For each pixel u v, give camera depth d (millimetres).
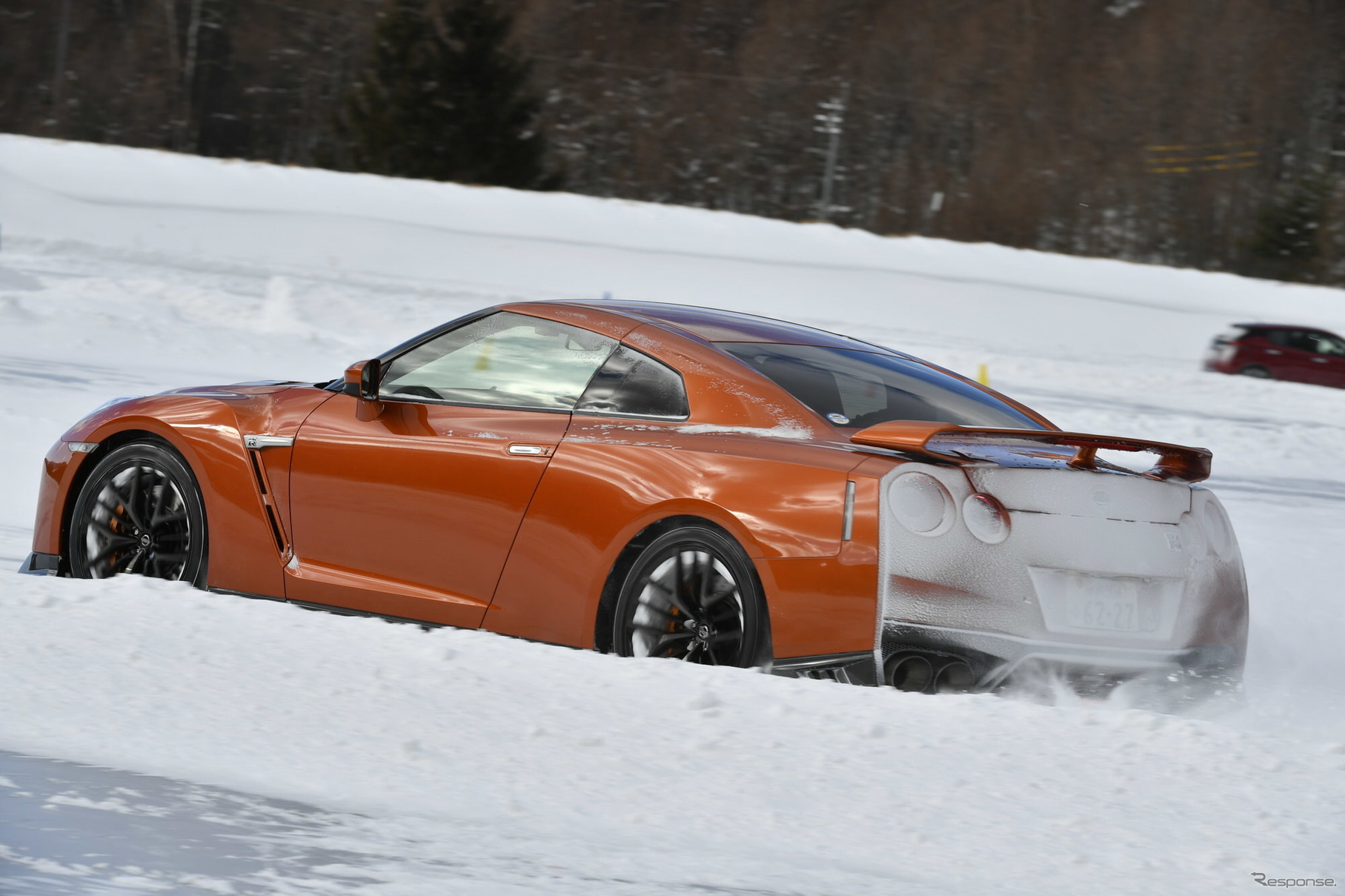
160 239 145625
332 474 17281
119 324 56781
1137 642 14773
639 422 16031
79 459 18781
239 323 69812
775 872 9617
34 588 16609
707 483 15078
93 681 13422
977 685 14367
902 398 16516
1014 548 14383
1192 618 15133
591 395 16453
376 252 146875
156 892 8188
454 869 9094
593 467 15789
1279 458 52250
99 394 41344
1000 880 9758
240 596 17656
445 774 11484
